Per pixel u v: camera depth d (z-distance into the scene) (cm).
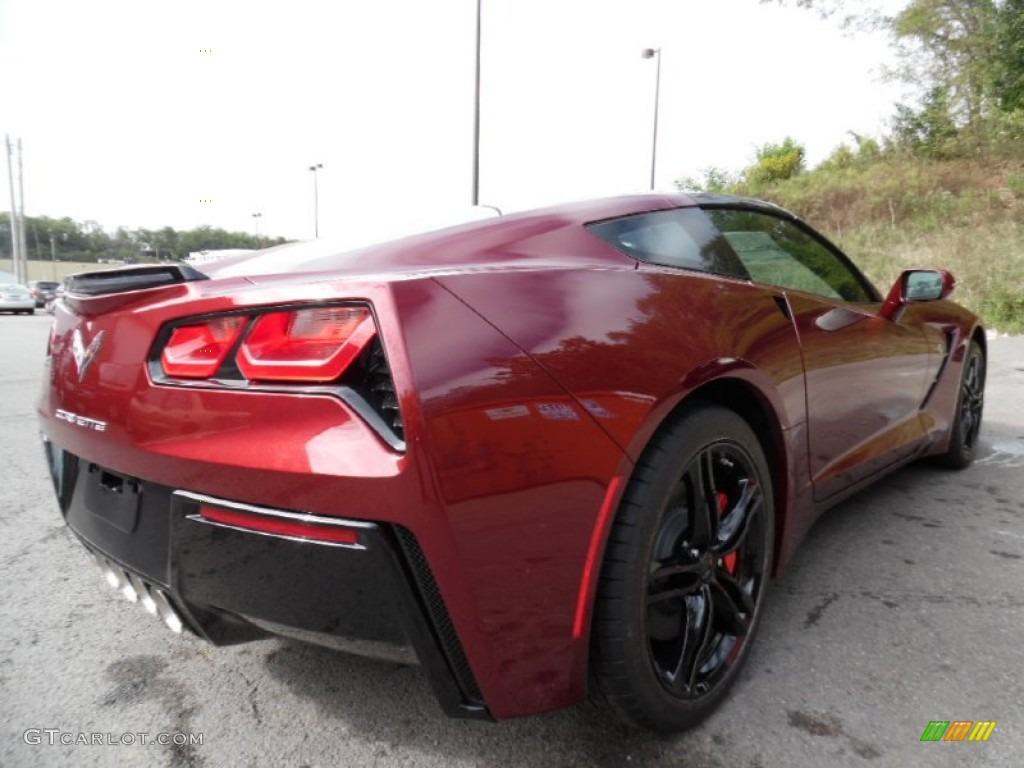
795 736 171
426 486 124
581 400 143
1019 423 485
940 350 327
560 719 181
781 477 206
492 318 140
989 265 1220
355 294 133
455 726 179
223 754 170
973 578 253
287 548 133
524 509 135
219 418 137
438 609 132
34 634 228
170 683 200
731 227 234
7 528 322
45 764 167
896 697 185
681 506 170
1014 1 1606
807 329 219
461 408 129
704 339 173
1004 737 169
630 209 208
